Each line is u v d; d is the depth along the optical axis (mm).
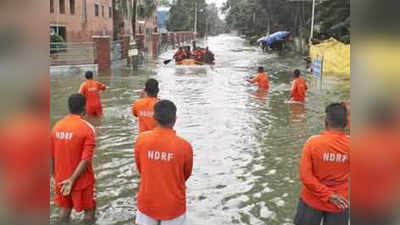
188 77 24094
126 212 6414
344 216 4504
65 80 22094
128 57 31078
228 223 6109
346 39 27219
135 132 11008
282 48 50625
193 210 6512
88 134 5469
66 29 35219
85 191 5617
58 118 12602
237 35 142125
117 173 8039
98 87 12703
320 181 4473
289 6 50688
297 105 14992
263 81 18859
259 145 10000
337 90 18438
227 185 7520
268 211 6512
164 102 4680
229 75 25344
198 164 8609
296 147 9820
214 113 13641
